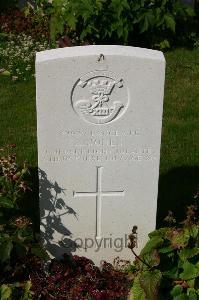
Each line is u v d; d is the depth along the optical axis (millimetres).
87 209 2473
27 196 2871
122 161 2400
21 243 2258
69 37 4156
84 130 2342
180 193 2934
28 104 3643
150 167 2418
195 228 2264
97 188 2441
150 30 4211
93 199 2459
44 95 2279
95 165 2400
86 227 2506
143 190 2457
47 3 4414
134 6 4035
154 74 2271
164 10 4168
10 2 4805
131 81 2277
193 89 3844
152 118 2336
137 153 2391
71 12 3994
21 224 2340
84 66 2246
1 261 2225
